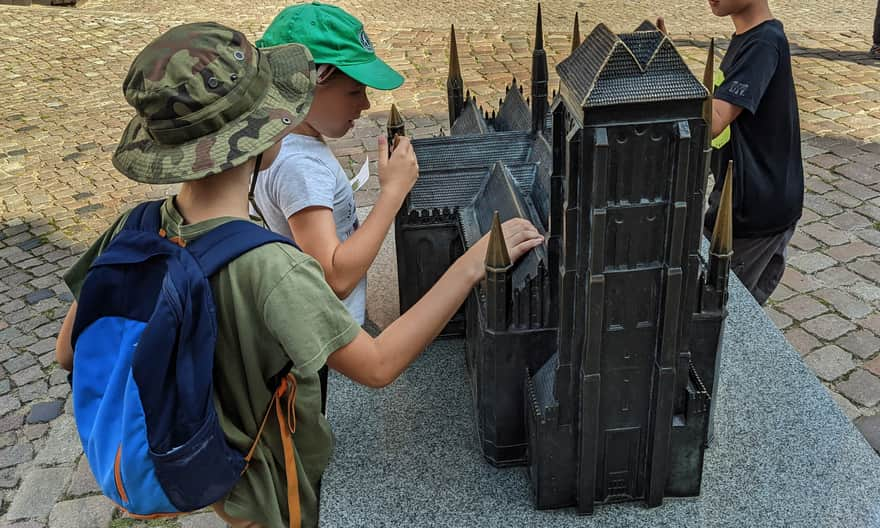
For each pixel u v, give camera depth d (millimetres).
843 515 1691
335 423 2070
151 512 1275
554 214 1616
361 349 1363
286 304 1221
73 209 5465
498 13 9180
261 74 1296
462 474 1870
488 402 1811
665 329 1495
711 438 1928
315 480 1676
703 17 8742
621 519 1707
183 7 10062
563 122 1512
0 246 5070
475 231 2119
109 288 1271
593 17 8891
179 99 1200
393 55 7887
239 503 1431
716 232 1651
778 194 2777
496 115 2770
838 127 5836
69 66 8070
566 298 1501
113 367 1269
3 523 3135
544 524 1711
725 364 2254
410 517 1756
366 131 6184
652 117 1307
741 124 2715
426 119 6348
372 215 1804
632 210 1391
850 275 4223
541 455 1664
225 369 1295
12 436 3605
